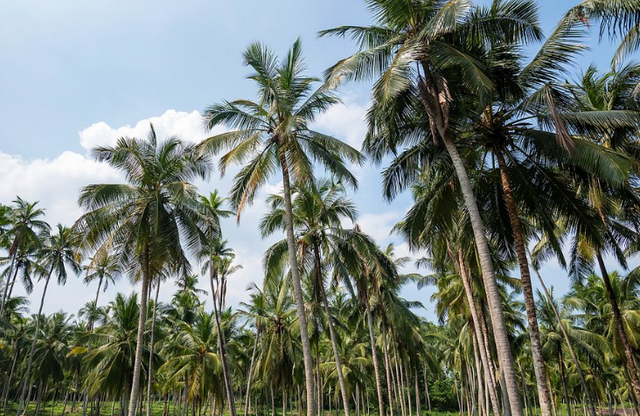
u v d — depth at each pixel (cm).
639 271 1894
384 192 1339
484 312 2441
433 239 1403
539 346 998
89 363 2572
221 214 2805
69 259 3672
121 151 1658
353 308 3070
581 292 3191
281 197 2100
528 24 1083
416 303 3522
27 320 4822
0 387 5188
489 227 1402
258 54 1460
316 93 1462
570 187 1266
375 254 2100
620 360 2586
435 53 1066
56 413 5081
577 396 4475
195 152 1662
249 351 4091
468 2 941
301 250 2070
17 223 3306
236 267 3119
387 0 1094
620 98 1371
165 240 1694
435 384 6475
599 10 941
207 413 5472
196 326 4006
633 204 1342
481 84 957
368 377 4175
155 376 3675
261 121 1513
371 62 1146
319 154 1498
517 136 1191
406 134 1272
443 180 1315
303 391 3975
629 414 4872
